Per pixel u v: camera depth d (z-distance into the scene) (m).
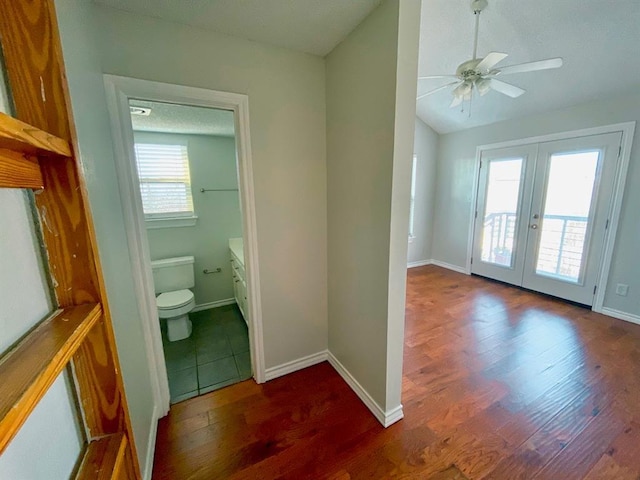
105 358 0.72
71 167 0.64
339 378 1.99
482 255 4.25
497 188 3.94
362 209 1.59
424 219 4.91
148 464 1.30
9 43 0.56
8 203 0.54
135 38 1.33
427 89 3.51
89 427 0.74
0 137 0.37
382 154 1.39
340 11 1.35
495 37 2.36
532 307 3.14
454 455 1.39
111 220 1.18
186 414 1.68
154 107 1.96
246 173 1.67
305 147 1.83
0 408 0.37
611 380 1.92
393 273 1.44
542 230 3.45
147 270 1.52
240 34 1.52
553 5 1.99
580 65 2.47
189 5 1.28
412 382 1.93
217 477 1.31
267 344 1.94
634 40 2.10
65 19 0.86
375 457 1.39
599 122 2.87
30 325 0.58
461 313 3.00
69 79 0.85
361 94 1.50
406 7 1.22
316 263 2.02
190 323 2.68
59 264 0.66
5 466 0.45
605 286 2.93
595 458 1.37
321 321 2.13
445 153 4.68
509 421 1.59
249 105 1.62
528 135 3.51
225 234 3.16
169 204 2.86
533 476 1.29
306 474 1.31
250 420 1.63
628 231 2.74
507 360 2.17
